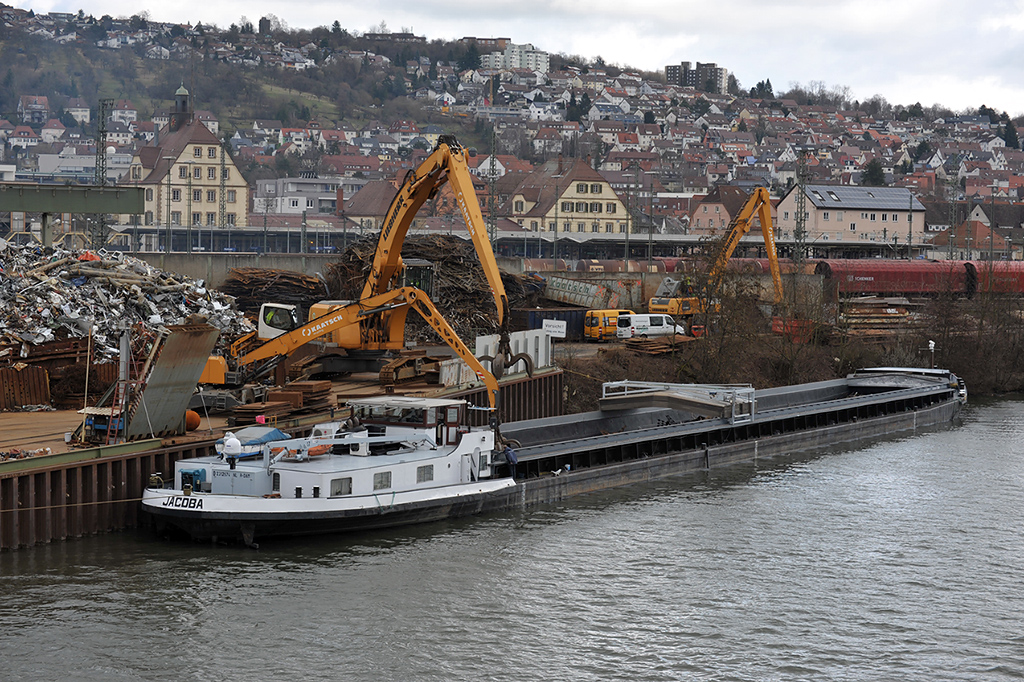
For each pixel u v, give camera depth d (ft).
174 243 583.99
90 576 131.85
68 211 255.09
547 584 141.08
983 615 136.36
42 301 201.46
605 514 176.55
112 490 144.46
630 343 318.45
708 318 322.96
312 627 123.24
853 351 361.10
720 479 209.05
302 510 143.43
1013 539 168.86
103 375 188.96
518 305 359.87
